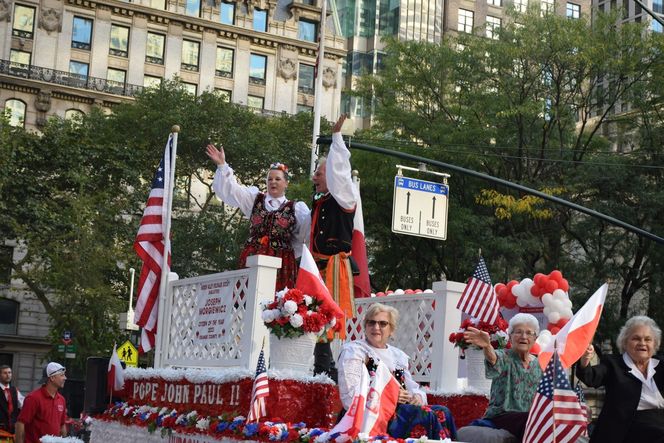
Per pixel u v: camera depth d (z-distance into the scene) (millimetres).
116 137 56938
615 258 40375
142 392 13102
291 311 9828
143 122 58156
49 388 14953
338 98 80000
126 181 54500
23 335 62875
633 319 8680
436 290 12141
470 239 38281
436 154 39688
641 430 8391
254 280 11023
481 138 40094
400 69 42000
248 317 10984
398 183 24766
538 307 13570
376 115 42719
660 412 8484
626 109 46562
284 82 77625
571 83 41062
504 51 39625
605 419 8469
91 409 14133
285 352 10000
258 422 9352
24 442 14805
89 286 46719
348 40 86188
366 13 86812
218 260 54250
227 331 11555
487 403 11070
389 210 40281
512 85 40562
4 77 67562
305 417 9750
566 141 41594
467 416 11211
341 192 10922
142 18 73125
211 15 75438
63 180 51531
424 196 25125
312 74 79312
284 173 12305
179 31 74438
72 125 57656
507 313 13898
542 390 7605
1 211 48781
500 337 11156
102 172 53625
